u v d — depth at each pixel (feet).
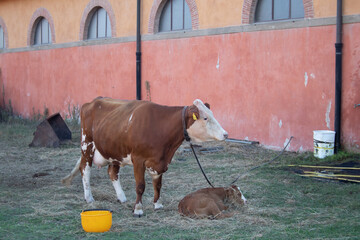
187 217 19.31
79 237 17.15
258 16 40.24
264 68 39.17
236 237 16.94
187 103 45.80
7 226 18.34
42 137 41.22
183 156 35.63
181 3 46.57
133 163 19.74
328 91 35.14
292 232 17.52
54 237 17.12
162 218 19.44
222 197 20.54
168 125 19.31
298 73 36.88
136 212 19.80
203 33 43.75
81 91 59.26
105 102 22.00
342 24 34.12
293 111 37.29
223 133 18.75
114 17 53.57
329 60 35.01
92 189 24.73
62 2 61.62
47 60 65.05
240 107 41.16
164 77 47.88
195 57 44.73
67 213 20.20
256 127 39.99
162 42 47.83
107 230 17.78
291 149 37.42
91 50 57.21
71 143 42.39
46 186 25.90
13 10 71.72
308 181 26.45
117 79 53.67
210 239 16.80
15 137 47.21
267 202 22.12
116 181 22.40
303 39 36.45
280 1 38.65
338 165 31.19
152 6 48.57
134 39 50.98
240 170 30.12
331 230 17.76
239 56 40.98
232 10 41.32
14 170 30.91
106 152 20.95
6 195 23.56
